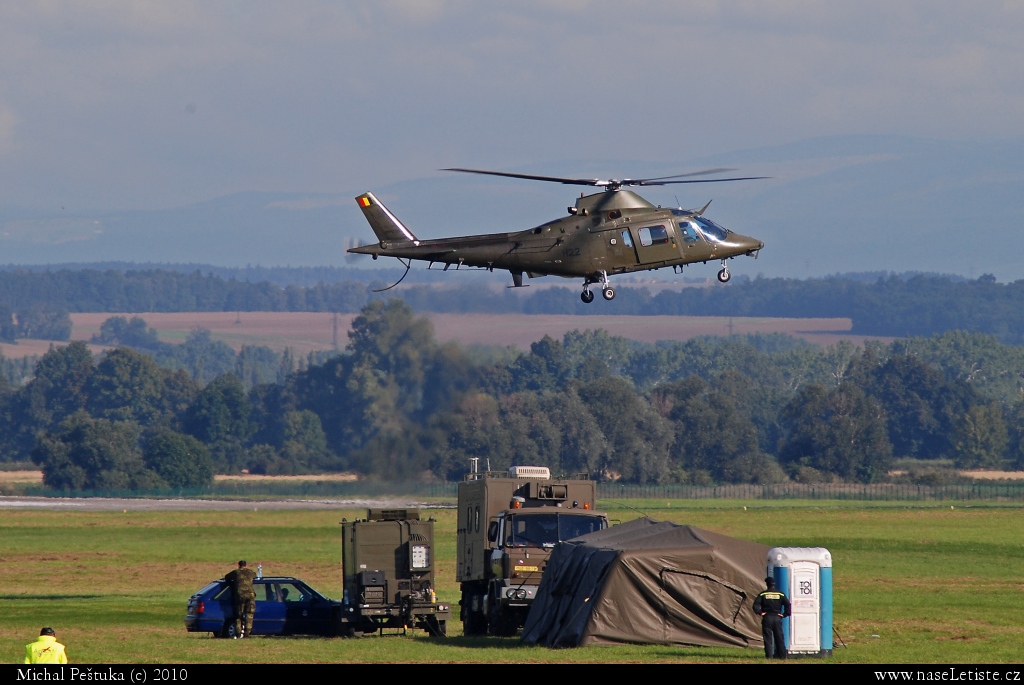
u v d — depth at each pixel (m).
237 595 120.12
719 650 100.56
